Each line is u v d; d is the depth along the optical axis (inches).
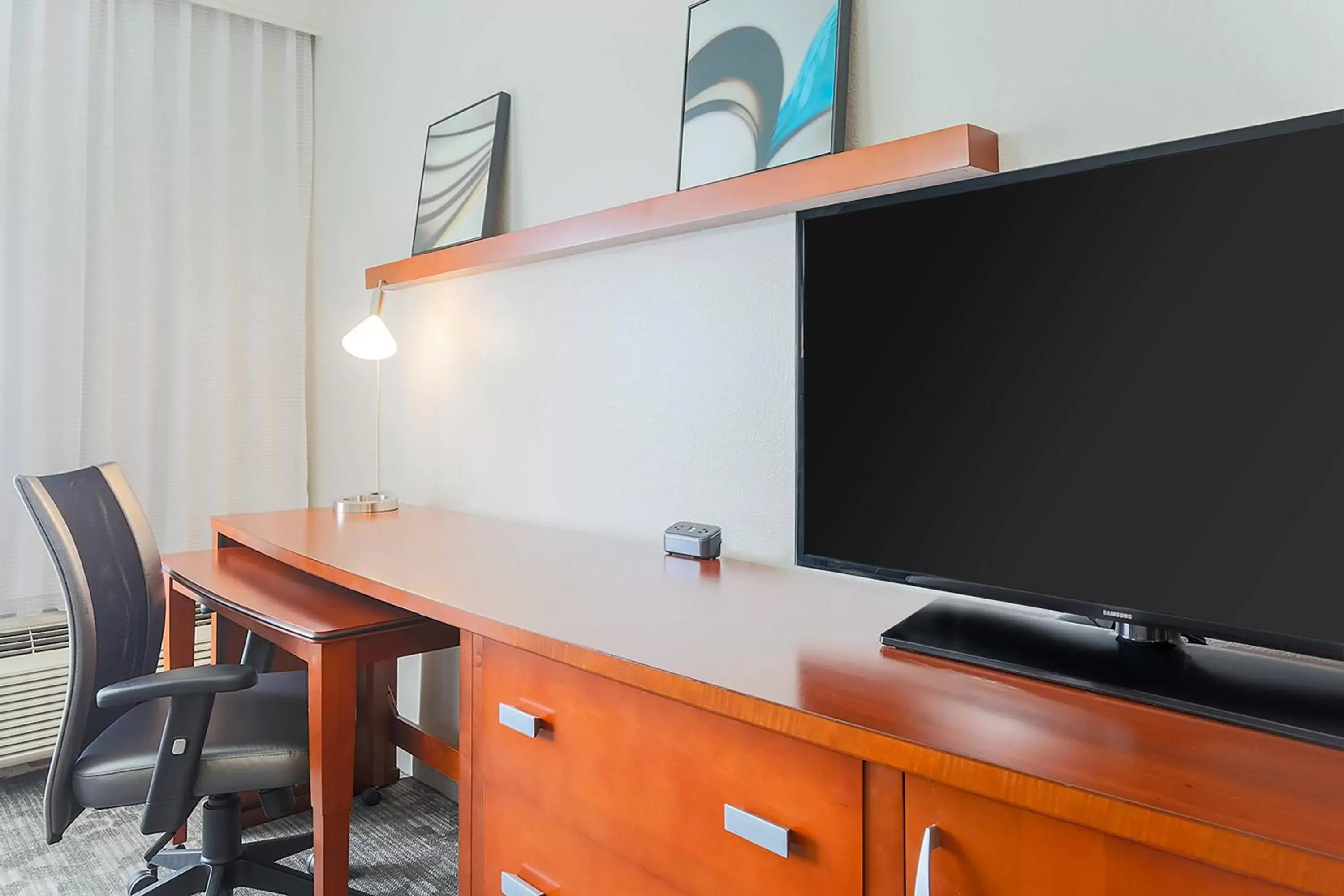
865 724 32.1
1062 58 49.1
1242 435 34.4
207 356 120.6
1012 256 41.1
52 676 103.6
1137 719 32.6
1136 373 37.2
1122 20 46.9
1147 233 36.8
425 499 105.2
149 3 114.5
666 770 40.2
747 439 66.6
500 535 80.1
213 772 61.8
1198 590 35.6
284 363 127.1
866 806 32.6
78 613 61.4
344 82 122.0
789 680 37.4
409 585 57.9
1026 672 37.5
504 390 91.8
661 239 72.6
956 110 53.7
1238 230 34.3
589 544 74.6
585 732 44.6
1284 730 30.7
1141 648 40.1
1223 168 34.6
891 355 45.9
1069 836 27.7
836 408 48.6
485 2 94.4
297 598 71.4
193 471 119.1
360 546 74.0
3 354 104.1
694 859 38.9
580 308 81.7
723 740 37.6
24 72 105.5
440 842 88.4
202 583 76.5
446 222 96.5
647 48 75.1
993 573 42.0
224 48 121.2
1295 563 33.1
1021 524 40.9
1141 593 37.2
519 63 89.7
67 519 66.6
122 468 113.6
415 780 104.3
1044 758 29.0
